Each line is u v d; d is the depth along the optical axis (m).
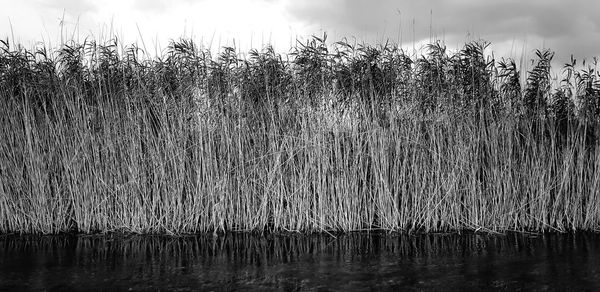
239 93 8.09
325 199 7.95
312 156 7.94
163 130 7.92
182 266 6.20
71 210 7.97
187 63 7.99
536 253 6.70
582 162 8.01
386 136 7.98
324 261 6.41
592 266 6.06
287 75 8.09
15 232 7.94
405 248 7.04
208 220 8.03
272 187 8.04
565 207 8.05
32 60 7.90
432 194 7.94
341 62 8.08
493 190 7.94
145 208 7.85
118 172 7.88
